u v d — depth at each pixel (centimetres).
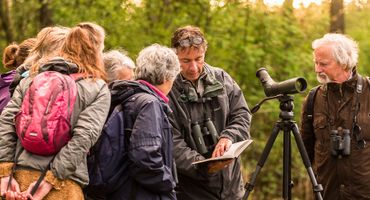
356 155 516
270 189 1278
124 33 1227
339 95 527
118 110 432
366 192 515
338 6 1387
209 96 509
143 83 447
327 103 532
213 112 512
